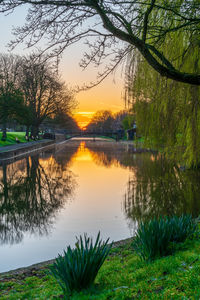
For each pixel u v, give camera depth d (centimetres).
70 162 3588
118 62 609
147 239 493
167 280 347
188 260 424
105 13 535
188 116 816
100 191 1861
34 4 536
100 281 413
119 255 641
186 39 758
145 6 703
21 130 9819
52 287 460
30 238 1023
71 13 552
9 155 3550
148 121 828
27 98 4944
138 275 402
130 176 2403
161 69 538
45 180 2333
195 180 1853
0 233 1087
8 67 4681
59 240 996
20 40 563
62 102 5819
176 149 888
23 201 1625
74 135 10844
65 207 1479
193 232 571
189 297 290
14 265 786
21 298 434
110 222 1170
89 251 387
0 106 3881
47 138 8125
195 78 523
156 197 1559
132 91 802
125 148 6312
